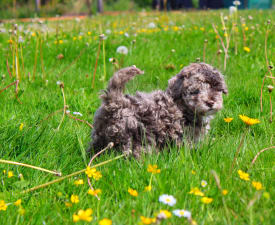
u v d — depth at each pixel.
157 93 1.37
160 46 2.69
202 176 1.19
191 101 1.32
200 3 8.34
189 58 2.37
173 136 1.33
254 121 1.21
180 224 1.07
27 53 2.48
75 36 3.21
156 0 8.77
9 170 1.25
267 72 1.92
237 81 1.91
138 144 1.31
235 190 1.15
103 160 1.30
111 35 3.14
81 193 1.16
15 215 1.08
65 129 1.46
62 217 1.08
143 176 1.21
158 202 1.11
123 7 10.30
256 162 1.28
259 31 2.91
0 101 1.67
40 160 1.29
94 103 1.80
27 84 1.94
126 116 1.30
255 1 7.52
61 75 2.11
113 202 1.13
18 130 1.38
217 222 1.07
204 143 1.34
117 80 1.30
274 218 1.04
